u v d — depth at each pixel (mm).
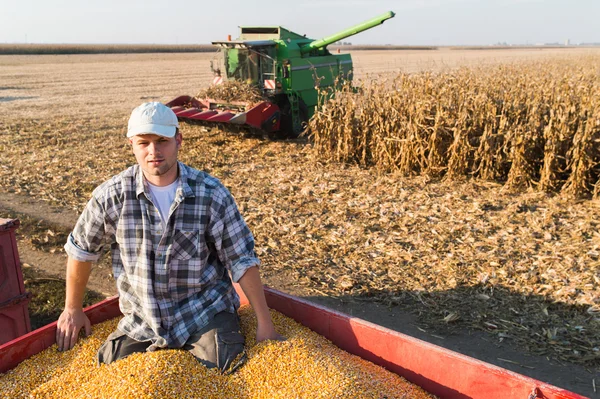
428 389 2686
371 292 5152
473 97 9234
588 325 4469
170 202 2748
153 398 2402
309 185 8727
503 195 8086
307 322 3197
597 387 3715
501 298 4965
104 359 2822
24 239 6477
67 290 2990
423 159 9086
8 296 3717
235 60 13414
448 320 4605
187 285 2852
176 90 22750
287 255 6008
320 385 2502
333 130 10375
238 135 13039
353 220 7062
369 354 2920
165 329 2840
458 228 6641
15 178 9062
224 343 2768
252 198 8039
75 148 11391
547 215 6977
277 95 13062
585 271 5395
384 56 55094
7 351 2760
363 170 9844
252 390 2596
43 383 2693
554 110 8438
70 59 50031
